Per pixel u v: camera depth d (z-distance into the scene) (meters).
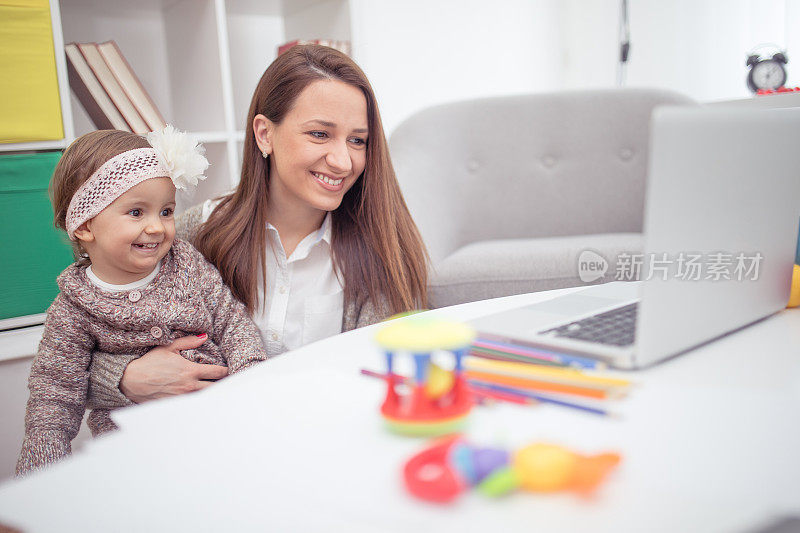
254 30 2.30
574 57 3.03
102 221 0.96
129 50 2.04
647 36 2.71
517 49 2.92
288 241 1.20
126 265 0.98
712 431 0.44
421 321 0.48
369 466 0.40
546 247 1.58
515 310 0.72
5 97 1.50
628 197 1.90
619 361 0.55
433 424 0.44
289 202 1.16
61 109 1.58
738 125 0.58
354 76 1.08
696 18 2.54
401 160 1.86
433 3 2.66
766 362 0.57
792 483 0.37
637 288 0.84
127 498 0.38
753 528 0.33
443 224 1.86
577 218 1.94
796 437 0.43
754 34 2.39
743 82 2.45
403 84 2.63
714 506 0.34
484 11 2.80
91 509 0.37
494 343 0.61
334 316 1.20
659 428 0.44
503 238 2.00
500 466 0.37
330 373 0.58
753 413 0.46
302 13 2.25
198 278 1.07
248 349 1.05
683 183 0.53
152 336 1.00
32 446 0.90
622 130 1.89
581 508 0.35
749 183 0.61
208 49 1.85
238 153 1.92
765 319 0.72
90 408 1.07
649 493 0.36
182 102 2.05
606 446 0.42
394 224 1.18
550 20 3.00
